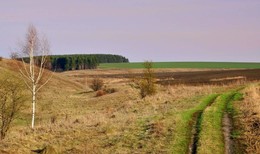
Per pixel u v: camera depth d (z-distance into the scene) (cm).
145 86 5575
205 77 11662
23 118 5062
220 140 2186
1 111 3438
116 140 2300
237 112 2995
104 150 2097
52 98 7269
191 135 2345
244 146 2053
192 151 2011
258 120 2570
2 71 6744
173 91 5506
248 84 6194
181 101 4041
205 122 2670
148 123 2719
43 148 2053
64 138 2386
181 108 3441
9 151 2019
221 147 2047
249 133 2294
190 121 2770
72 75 19975
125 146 2170
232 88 5609
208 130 2423
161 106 3788
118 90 7875
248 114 2838
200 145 2073
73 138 2381
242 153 1936
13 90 3528
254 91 4381
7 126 3416
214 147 2041
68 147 2173
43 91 7844
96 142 2273
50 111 5853
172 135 2348
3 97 3522
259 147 1980
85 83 13038
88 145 2203
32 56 3812
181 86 7288
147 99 4684
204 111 3122
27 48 3800
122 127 2653
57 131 2612
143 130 2525
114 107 5306
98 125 2772
